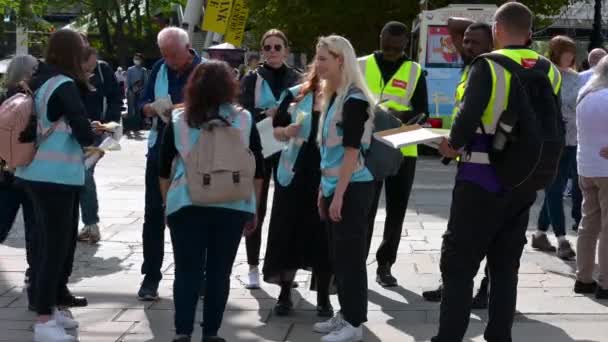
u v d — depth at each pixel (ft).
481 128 17.34
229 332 21.48
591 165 23.77
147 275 24.22
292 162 22.02
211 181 18.13
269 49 24.84
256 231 25.25
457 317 17.66
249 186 18.47
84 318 22.49
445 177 54.13
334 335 20.17
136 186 47.11
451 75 74.43
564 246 29.19
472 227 17.52
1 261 28.73
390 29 25.02
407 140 17.78
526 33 17.84
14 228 34.45
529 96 17.15
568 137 29.17
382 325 21.98
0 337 20.85
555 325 21.94
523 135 16.99
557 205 29.22
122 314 22.90
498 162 17.16
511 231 18.02
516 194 17.43
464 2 91.30
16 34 106.73
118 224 35.60
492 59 17.22
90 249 30.94
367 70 25.27
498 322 18.15
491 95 17.10
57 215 20.17
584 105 23.80
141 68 84.12
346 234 19.88
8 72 23.25
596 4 81.71
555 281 26.30
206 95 18.45
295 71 25.18
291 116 22.24
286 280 22.62
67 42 20.40
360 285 20.11
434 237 32.89
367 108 19.44
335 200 19.42
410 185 25.50
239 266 28.35
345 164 19.27
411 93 25.18
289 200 22.21
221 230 18.75
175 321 18.90
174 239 18.83
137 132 84.02
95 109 28.76
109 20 158.71
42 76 20.16
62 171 19.97
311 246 22.30
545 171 17.19
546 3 102.27
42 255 20.38
